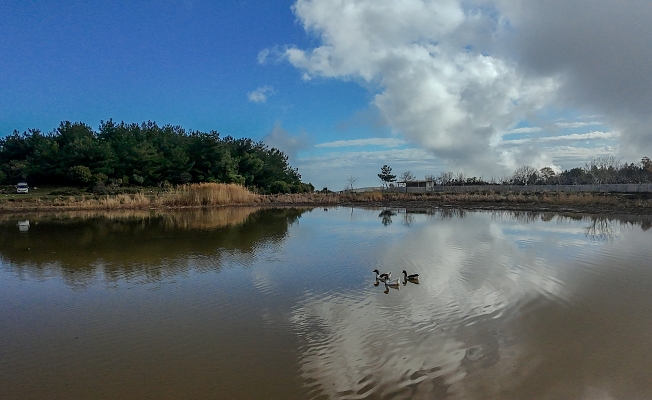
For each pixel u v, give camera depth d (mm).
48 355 7688
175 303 10547
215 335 8453
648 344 7664
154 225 27391
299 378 6637
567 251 16609
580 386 6285
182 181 67625
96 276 13328
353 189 77062
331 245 18766
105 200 42250
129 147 67500
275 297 10906
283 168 88062
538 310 9531
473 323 8789
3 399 6211
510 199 45125
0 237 21859
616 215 32156
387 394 6125
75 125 77750
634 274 12719
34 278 13156
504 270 13344
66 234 22891
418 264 14398
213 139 70938
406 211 39344
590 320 8883
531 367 6867
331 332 8484
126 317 9594
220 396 6191
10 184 64188
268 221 30094
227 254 16750
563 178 83688
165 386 6508
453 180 88250
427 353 7414
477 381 6453
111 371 7039
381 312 9586
